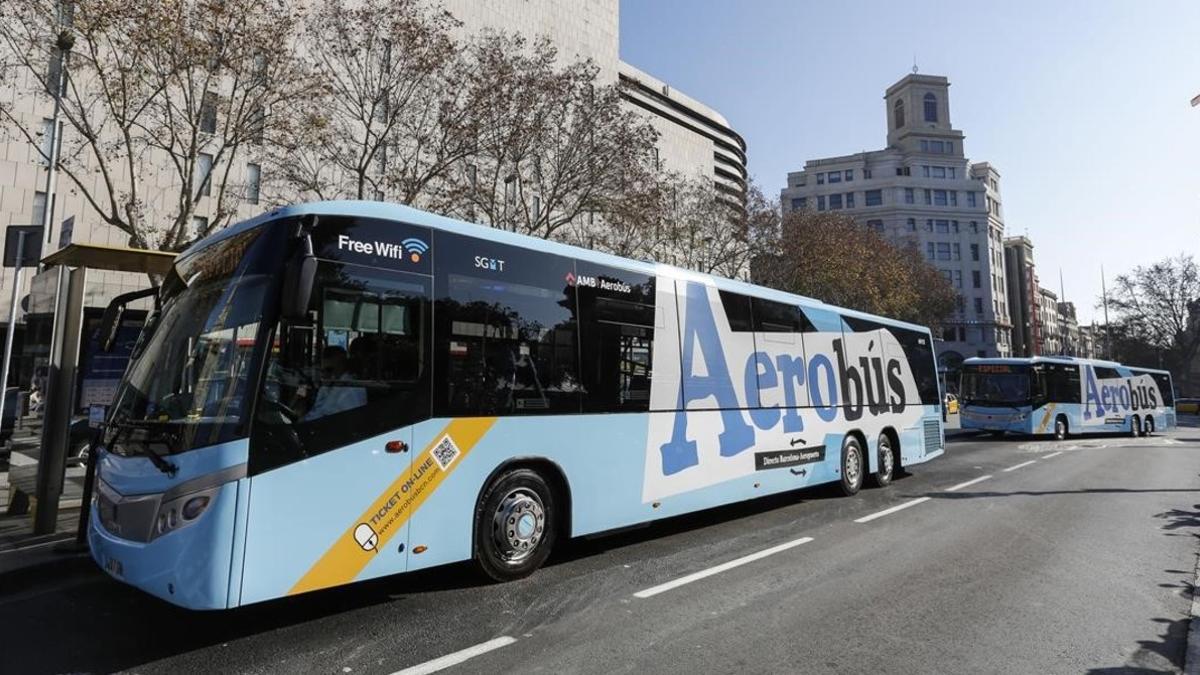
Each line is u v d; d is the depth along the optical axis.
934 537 7.68
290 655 4.18
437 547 5.04
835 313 10.47
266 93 14.28
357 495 4.57
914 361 12.55
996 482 12.39
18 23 14.66
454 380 5.26
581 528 6.12
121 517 4.33
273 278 4.41
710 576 6.00
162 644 4.37
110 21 12.35
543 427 5.86
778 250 32.97
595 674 3.92
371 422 4.70
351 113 18.81
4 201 25.38
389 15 17.34
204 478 4.00
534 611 5.01
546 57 19.34
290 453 4.27
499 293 5.71
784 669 4.03
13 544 6.54
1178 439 25.78
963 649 4.38
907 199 87.62
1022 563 6.58
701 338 7.71
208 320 4.64
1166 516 9.18
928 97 91.12
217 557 3.93
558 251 6.31
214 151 28.02
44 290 7.91
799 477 9.12
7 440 12.52
